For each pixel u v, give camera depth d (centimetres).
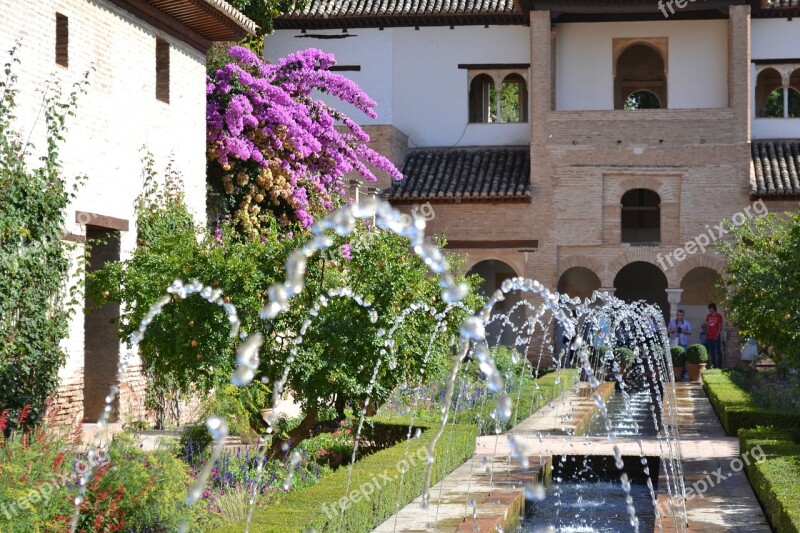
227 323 1105
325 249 1132
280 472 1035
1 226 1190
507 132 3225
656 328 2894
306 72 2462
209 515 862
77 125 1420
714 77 3114
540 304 3017
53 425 1101
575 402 2134
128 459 805
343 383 1117
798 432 1346
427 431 1352
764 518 929
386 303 1147
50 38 1352
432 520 931
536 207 3042
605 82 3161
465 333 509
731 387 2030
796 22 3111
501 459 1313
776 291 1367
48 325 1270
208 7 1678
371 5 3195
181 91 1784
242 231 2112
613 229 3025
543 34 3041
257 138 2195
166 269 1158
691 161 3000
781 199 2941
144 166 1625
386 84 3241
